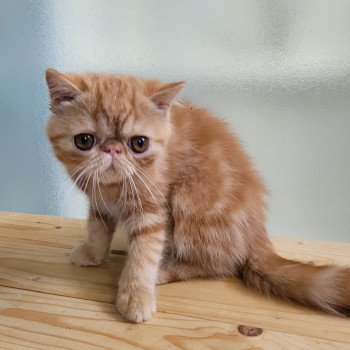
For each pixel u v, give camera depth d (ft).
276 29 1.17
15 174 1.41
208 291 0.76
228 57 1.21
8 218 1.04
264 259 0.80
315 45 1.17
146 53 1.23
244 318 0.66
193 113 0.94
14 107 1.34
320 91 1.20
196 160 0.85
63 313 0.67
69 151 0.77
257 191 0.90
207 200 0.84
